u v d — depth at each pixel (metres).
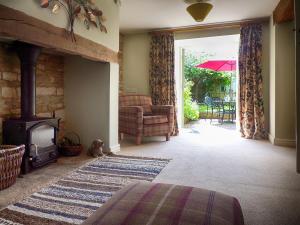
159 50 5.32
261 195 2.16
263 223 1.70
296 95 2.72
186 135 5.27
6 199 2.01
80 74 3.73
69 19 2.54
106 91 3.59
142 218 0.98
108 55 3.43
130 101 4.88
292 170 2.86
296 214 1.83
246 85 4.83
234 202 1.18
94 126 3.69
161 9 4.09
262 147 4.05
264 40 4.79
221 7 4.03
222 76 8.97
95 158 3.32
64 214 1.78
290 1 3.22
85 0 2.80
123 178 2.55
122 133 4.74
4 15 1.81
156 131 4.48
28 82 2.71
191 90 9.16
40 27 2.16
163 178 2.58
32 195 2.09
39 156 2.77
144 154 3.59
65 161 3.15
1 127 2.74
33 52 2.68
